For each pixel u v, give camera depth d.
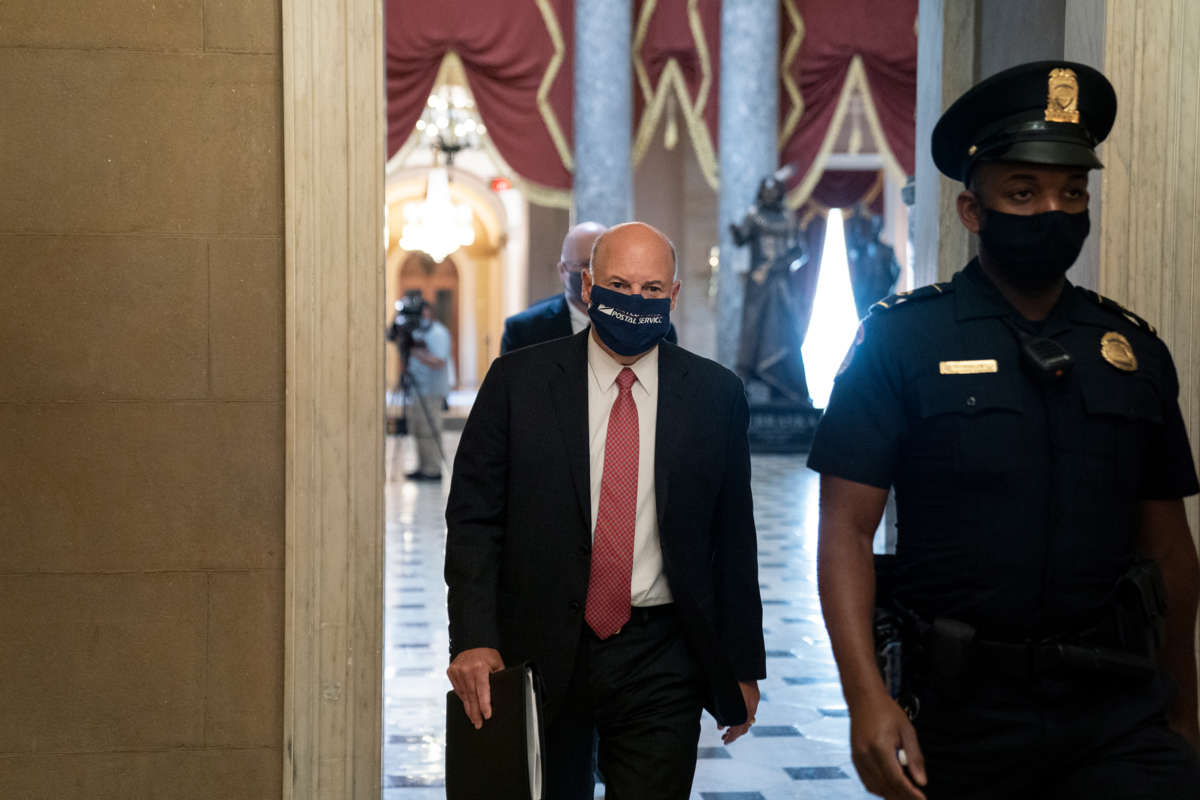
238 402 3.16
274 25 3.14
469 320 32.50
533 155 15.88
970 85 4.92
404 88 15.47
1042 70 2.14
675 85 16.91
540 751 2.55
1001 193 2.15
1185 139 3.34
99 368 3.13
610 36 15.87
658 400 2.91
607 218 15.88
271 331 3.16
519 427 2.87
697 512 2.87
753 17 16.94
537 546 2.83
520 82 15.77
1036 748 2.09
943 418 2.16
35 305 3.12
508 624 2.86
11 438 3.12
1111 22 3.33
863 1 16.94
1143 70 3.32
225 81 3.14
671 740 2.78
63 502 3.13
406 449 18.41
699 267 23.25
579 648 2.82
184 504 3.15
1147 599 2.11
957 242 5.08
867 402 2.22
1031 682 2.09
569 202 15.98
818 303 9.45
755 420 18.16
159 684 3.16
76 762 3.14
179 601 3.16
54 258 3.12
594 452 2.90
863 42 16.89
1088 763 2.10
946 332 2.21
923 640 2.13
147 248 3.13
